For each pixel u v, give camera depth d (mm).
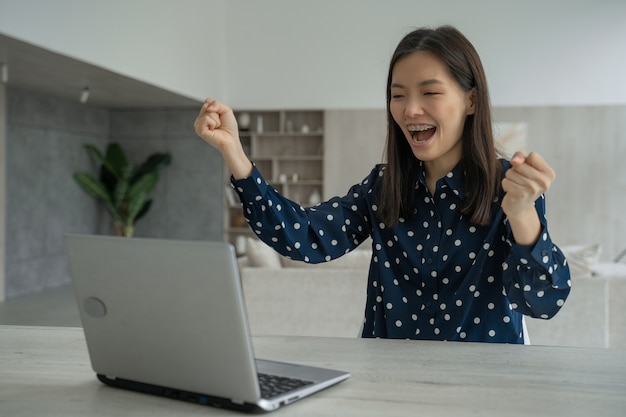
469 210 1403
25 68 5918
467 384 1063
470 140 1387
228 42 8609
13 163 7164
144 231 9047
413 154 1479
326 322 4195
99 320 1050
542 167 1072
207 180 8867
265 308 4250
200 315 938
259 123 8672
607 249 7793
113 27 6027
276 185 8867
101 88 7137
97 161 8781
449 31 1357
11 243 7164
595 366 1166
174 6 7293
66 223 8164
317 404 973
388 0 8211
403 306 1495
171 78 7262
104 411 961
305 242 1479
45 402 1001
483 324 1439
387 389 1042
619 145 7770
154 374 1021
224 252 898
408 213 1483
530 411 937
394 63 1381
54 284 7930
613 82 7785
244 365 921
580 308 3967
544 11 7883
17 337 1426
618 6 7742
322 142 8594
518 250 1205
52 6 5098
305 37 8422
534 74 7926
